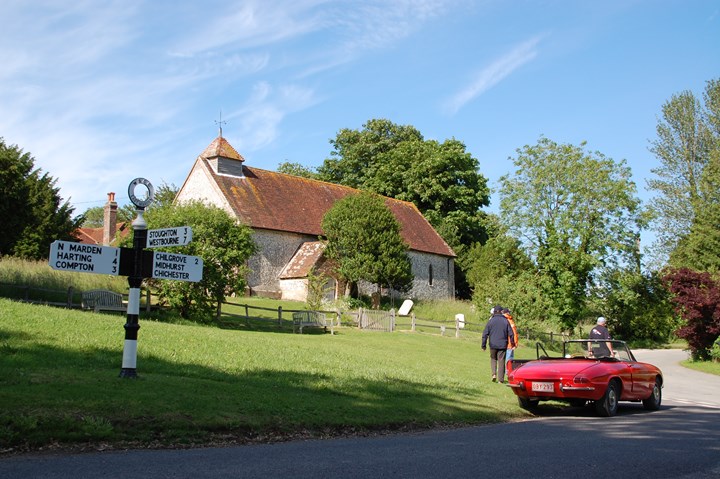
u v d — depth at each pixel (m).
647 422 11.49
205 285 27.34
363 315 32.50
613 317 48.69
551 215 41.56
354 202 43.19
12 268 27.98
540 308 37.91
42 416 7.52
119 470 6.12
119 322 18.05
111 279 30.83
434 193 64.44
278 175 50.19
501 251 43.84
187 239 10.60
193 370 12.44
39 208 38.84
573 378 12.35
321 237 45.28
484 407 12.50
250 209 44.25
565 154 41.62
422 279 56.09
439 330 36.88
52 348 12.88
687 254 50.62
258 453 7.34
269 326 29.61
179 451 7.25
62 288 28.17
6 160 34.38
